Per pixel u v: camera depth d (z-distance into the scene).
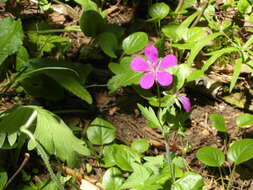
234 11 0.49
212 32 0.45
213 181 0.33
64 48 0.42
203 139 0.36
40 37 0.42
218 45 0.43
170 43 0.45
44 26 0.44
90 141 0.33
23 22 0.46
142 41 0.40
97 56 0.43
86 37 0.46
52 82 0.36
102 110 0.38
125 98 0.40
